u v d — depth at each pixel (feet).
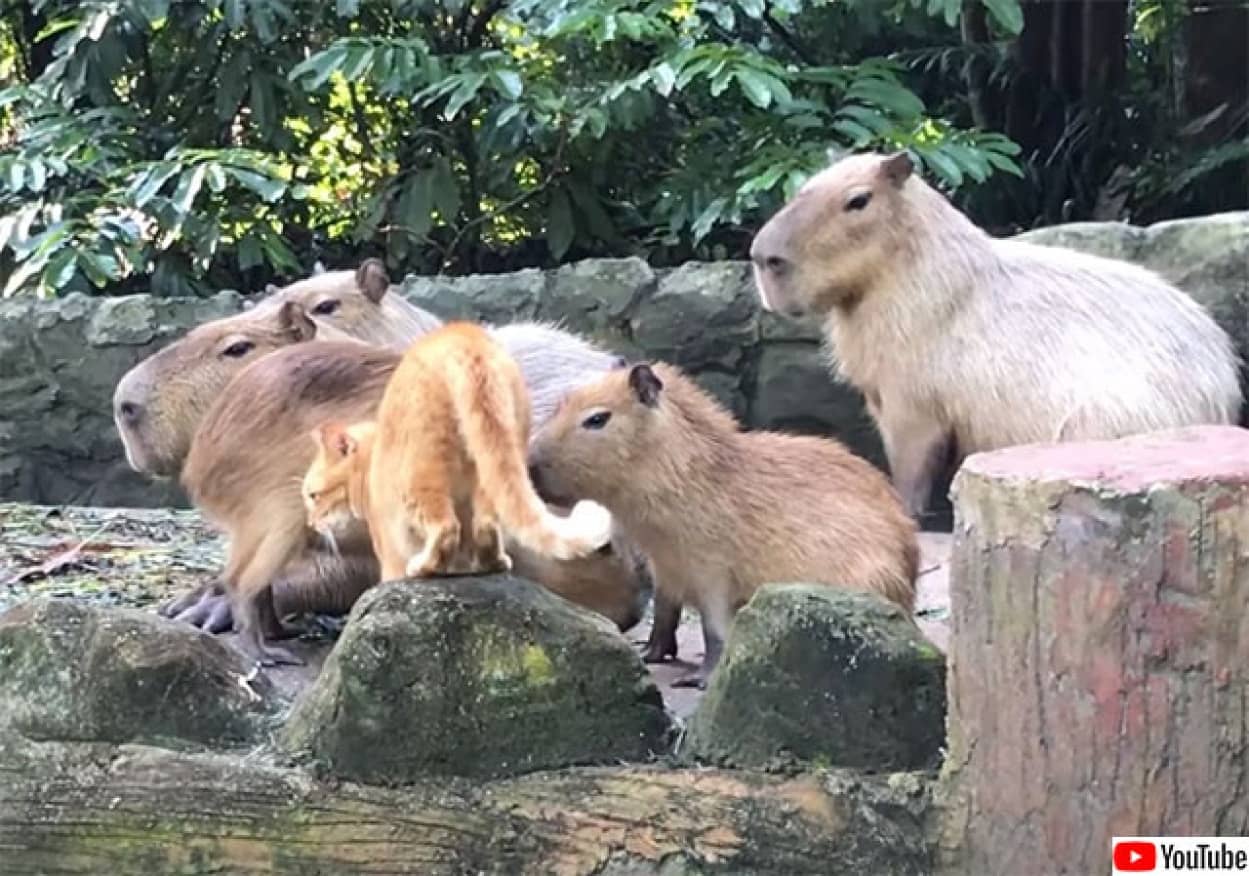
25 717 10.69
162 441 14.94
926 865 9.60
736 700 10.06
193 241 27.48
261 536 13.06
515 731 10.09
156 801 10.30
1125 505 8.70
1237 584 8.63
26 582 17.06
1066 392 15.76
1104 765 8.98
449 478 10.01
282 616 14.66
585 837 9.90
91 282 26.71
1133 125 30.30
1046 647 9.02
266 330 15.20
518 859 9.91
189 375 14.90
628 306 22.08
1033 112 30.71
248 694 10.81
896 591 12.18
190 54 29.91
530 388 14.58
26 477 23.63
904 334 16.19
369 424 11.58
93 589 16.67
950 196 28.84
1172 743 8.82
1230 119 30.04
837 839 9.67
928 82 31.86
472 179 29.86
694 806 9.82
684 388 12.42
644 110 25.70
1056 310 16.15
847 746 9.88
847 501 12.29
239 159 26.13
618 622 13.03
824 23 29.37
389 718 10.02
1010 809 9.32
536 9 25.89
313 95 29.66
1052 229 19.99
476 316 22.65
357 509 11.04
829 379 21.45
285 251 27.94
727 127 28.02
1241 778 8.79
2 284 28.78
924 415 16.35
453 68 26.78
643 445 11.89
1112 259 18.61
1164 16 32.35
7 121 31.12
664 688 12.31
